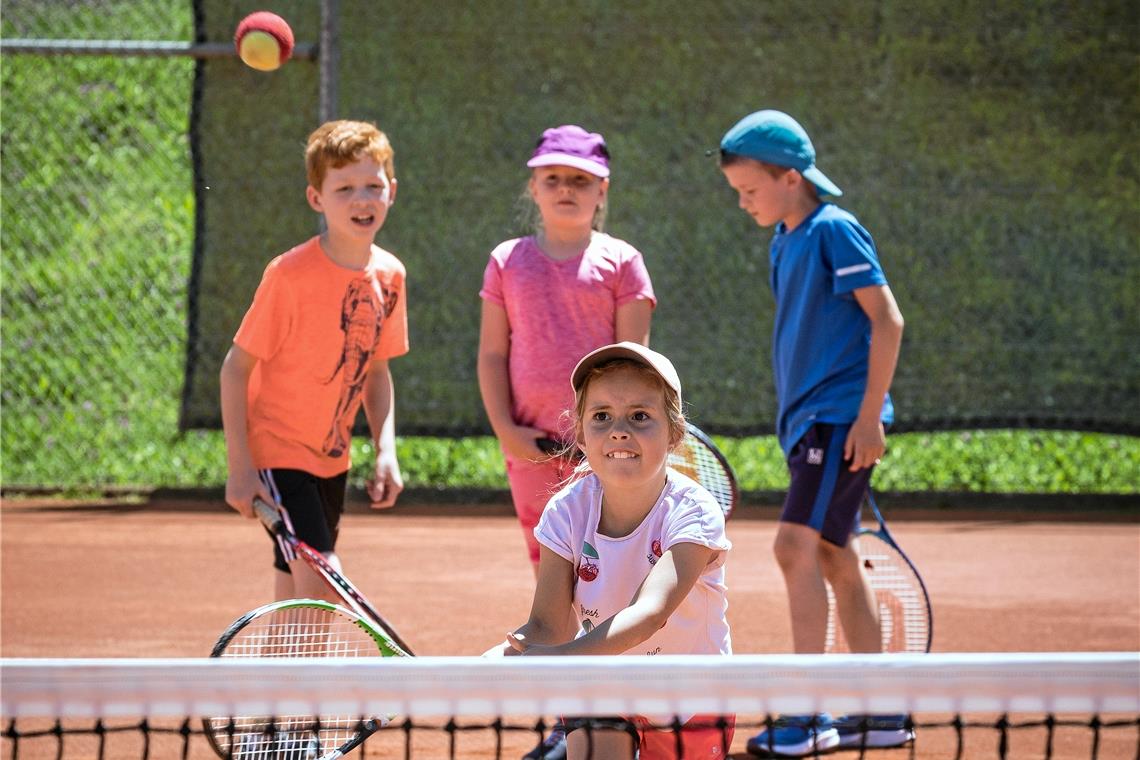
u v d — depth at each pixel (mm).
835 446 11906
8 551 19984
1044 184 23391
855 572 12305
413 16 23047
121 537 21047
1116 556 20125
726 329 23297
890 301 11875
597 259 12320
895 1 23078
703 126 23234
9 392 25938
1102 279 23484
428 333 23281
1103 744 11633
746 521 22609
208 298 23219
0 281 26984
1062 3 23156
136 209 28984
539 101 23141
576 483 8641
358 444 24500
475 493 24047
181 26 31375
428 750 11352
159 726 12031
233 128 23078
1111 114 23281
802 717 11469
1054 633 15633
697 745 8273
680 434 8359
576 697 6285
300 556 10250
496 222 23172
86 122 29359
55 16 29391
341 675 6352
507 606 16859
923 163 23281
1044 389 23469
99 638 15141
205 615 16312
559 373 12102
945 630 15750
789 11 23078
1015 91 23234
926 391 23438
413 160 23156
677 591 7773
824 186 12406
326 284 11570
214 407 23234
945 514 23375
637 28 23141
